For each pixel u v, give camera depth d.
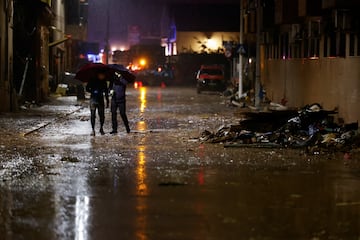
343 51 34.56
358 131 26.08
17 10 46.84
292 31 47.19
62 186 16.59
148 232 12.23
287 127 27.42
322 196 15.66
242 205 14.60
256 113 29.12
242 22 62.12
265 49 61.53
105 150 23.88
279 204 14.73
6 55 40.09
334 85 35.53
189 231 12.32
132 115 41.41
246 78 68.25
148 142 26.59
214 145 25.61
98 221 13.03
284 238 11.89
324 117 28.44
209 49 122.69
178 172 18.94
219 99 62.44
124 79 30.36
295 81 46.62
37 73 50.16
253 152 23.45
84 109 47.19
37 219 13.16
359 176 18.48
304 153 23.16
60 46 72.31
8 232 12.17
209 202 14.88
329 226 12.77
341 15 31.36
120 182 17.27
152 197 15.37
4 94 39.78
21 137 27.83
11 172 18.66
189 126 34.06
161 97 65.31
